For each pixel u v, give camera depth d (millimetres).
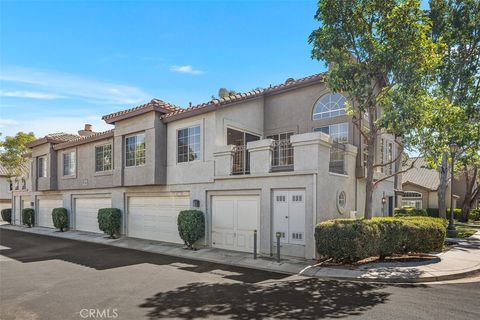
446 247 13070
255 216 12008
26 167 31125
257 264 10352
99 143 18828
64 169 21766
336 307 6438
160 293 7504
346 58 10156
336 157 12945
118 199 17391
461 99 19531
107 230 16703
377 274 8680
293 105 14852
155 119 14789
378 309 6297
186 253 12438
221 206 13008
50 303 6855
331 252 9508
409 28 9375
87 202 20016
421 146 10508
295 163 10914
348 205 12492
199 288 7891
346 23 9984
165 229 15180
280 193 11258
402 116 9227
